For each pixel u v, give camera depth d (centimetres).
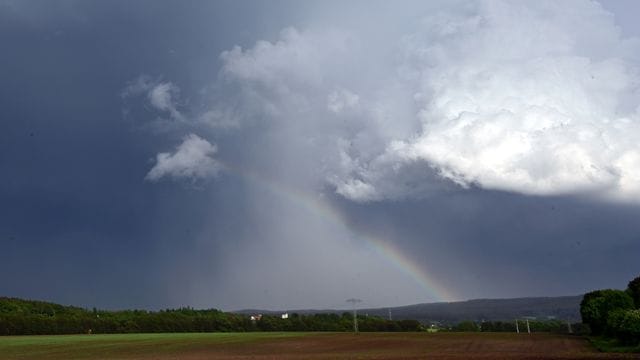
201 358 7481
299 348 9756
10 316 16212
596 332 11219
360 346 10081
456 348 9050
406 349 8988
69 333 16925
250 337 13988
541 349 8281
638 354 6353
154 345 10600
